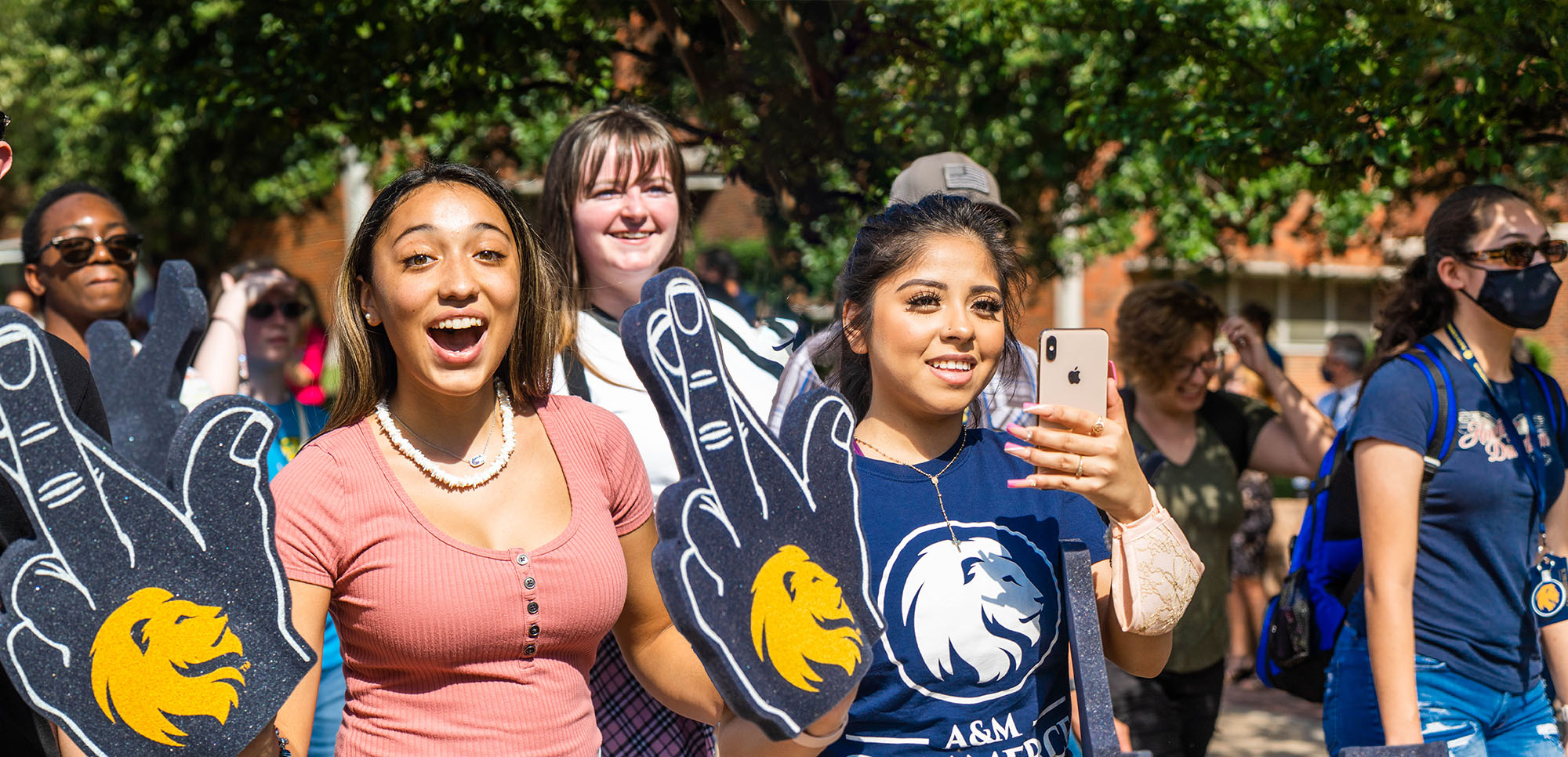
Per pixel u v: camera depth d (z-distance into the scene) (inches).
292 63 171.3
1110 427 75.5
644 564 84.8
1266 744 215.3
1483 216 107.2
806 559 71.1
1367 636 108.3
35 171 468.4
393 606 72.7
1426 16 121.8
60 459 61.9
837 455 74.1
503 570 74.2
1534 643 107.7
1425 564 106.0
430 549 73.6
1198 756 144.7
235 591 65.1
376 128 180.1
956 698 76.4
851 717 76.5
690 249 126.8
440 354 74.0
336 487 73.5
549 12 170.7
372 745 74.4
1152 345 146.9
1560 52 116.6
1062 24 168.2
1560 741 107.7
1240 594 265.6
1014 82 229.5
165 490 64.0
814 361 99.2
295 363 177.0
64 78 346.0
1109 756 71.4
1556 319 598.2
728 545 67.7
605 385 107.4
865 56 164.1
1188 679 143.8
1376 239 259.3
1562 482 110.3
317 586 71.9
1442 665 105.4
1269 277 632.4
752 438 70.5
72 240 139.3
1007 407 111.9
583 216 117.3
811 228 173.6
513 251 76.7
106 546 62.4
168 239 458.6
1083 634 75.5
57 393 62.2
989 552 78.4
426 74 175.6
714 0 162.4
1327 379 315.3
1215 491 147.3
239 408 65.7
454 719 74.0
